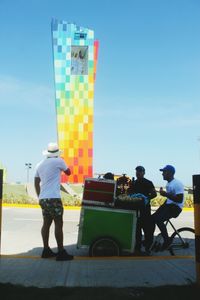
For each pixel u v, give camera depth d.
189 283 5.91
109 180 8.09
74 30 36.22
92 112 35.78
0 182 7.09
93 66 35.97
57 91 35.91
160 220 8.70
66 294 5.30
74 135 35.62
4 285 5.48
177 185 8.75
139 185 8.87
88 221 8.05
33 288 5.48
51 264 7.23
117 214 8.04
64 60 36.12
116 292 5.39
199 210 5.73
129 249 8.02
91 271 6.73
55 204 7.62
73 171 35.25
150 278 6.30
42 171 7.73
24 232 11.86
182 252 8.77
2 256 7.92
